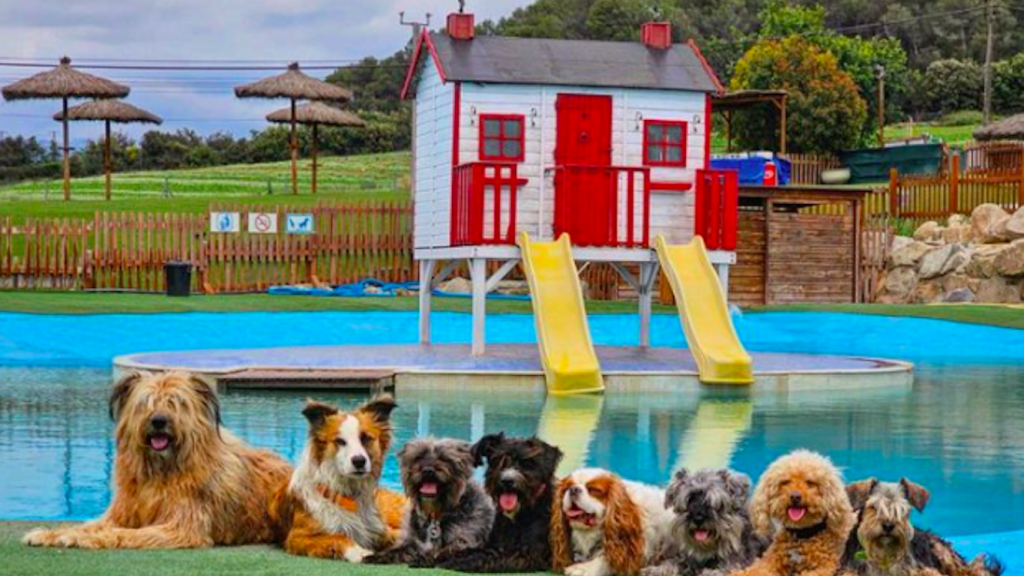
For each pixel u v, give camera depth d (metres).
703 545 8.30
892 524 7.57
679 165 24.42
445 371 19.77
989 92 72.00
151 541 8.75
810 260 36.28
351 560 8.61
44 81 48.75
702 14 111.44
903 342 28.69
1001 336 28.56
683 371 20.62
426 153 25.38
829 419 17.61
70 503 11.85
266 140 91.38
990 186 42.12
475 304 22.72
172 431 8.82
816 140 60.97
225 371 19.70
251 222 36.12
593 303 33.41
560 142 23.91
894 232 39.19
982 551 10.14
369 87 109.31
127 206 46.38
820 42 75.25
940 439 15.96
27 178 88.25
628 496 8.45
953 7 110.56
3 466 13.61
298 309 30.22
